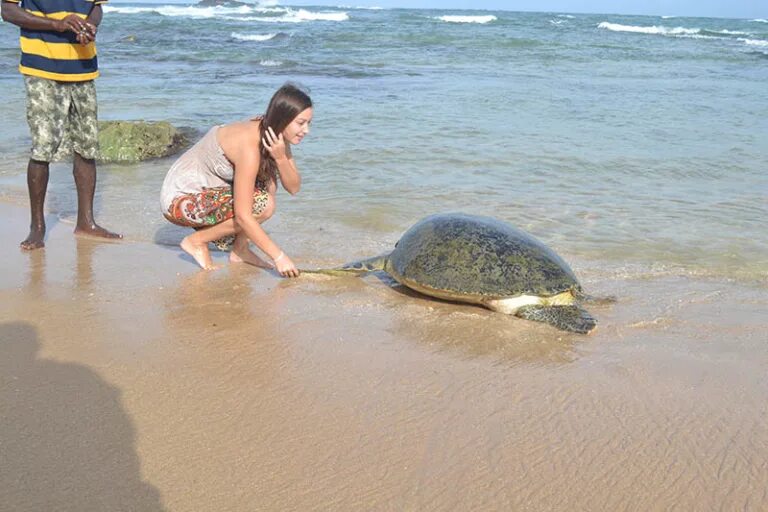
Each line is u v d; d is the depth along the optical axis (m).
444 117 11.60
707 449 2.87
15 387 3.15
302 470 2.63
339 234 5.86
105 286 4.50
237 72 18.62
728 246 5.69
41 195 5.23
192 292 4.46
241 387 3.24
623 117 12.07
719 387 3.41
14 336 3.69
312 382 3.32
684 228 6.15
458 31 36.03
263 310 4.20
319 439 2.84
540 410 3.14
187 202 4.70
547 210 6.61
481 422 3.02
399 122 11.04
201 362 3.47
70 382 3.21
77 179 5.49
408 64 21.22
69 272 4.75
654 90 16.12
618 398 3.27
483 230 4.55
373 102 13.22
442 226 4.63
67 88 5.18
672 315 4.34
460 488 2.56
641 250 5.59
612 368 3.59
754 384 3.45
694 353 3.80
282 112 4.20
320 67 20.06
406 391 3.27
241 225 4.57
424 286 4.36
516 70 20.14
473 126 10.80
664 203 6.93
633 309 4.44
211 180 4.71
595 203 6.88
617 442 2.90
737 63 24.31
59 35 5.01
